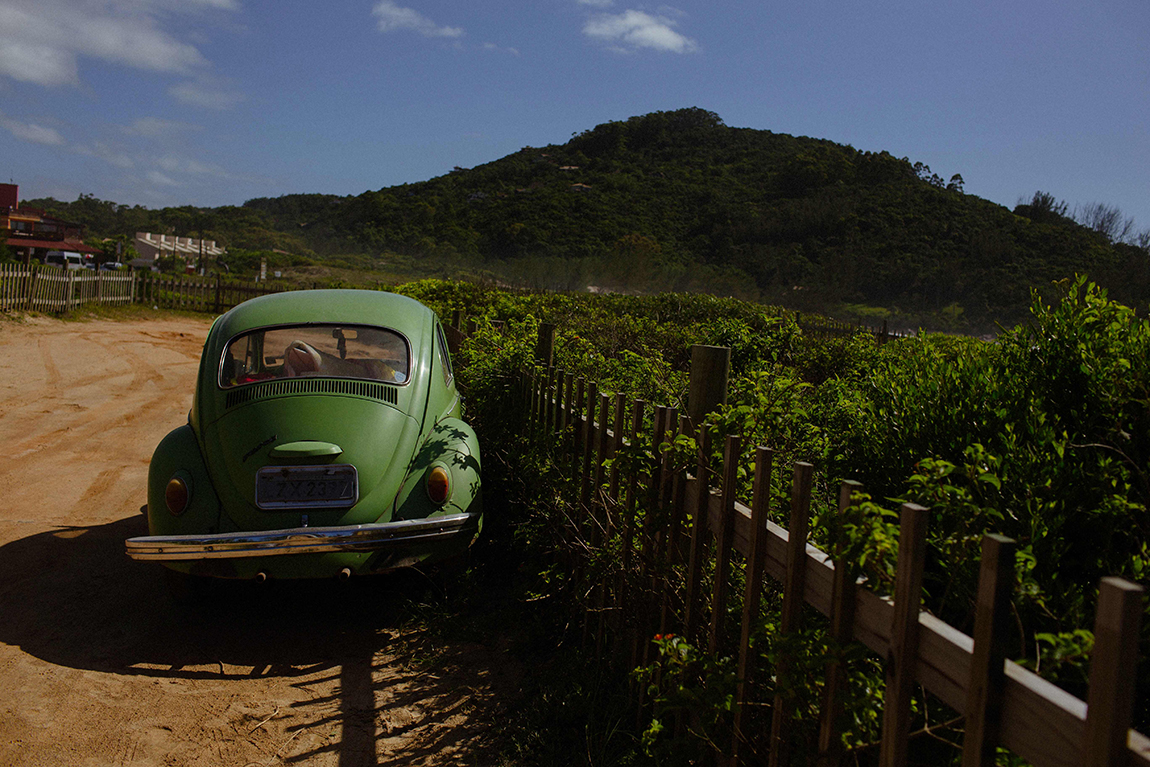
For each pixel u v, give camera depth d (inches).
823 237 4436.5
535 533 167.8
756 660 94.2
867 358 416.8
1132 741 47.6
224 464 153.9
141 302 1047.6
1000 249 3700.8
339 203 7844.5
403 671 142.3
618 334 451.2
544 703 124.8
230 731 122.0
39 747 115.5
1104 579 47.9
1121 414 98.8
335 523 151.6
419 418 170.4
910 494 78.9
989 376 112.5
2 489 243.8
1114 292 2726.4
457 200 6451.8
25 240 3314.5
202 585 167.8
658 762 103.7
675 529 112.0
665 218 5329.7
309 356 173.6
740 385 144.9
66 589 174.1
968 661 57.9
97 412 371.6
